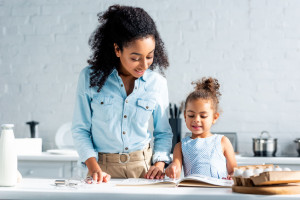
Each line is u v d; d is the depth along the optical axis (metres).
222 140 1.93
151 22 1.71
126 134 1.79
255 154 3.10
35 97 3.63
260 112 3.42
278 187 1.25
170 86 3.49
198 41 3.48
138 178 1.70
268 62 3.43
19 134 3.63
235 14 3.46
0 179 1.42
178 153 1.94
